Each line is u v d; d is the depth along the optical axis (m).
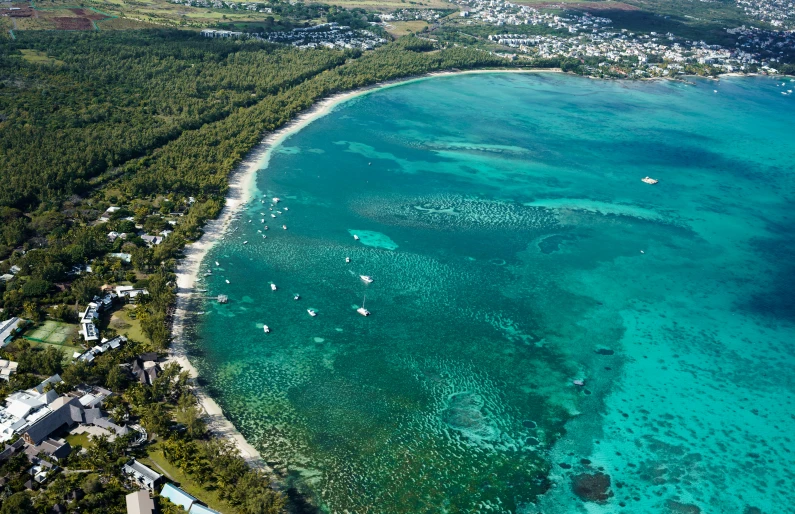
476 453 168.62
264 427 169.88
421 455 166.38
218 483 148.38
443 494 155.88
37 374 176.12
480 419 180.12
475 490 157.88
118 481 146.75
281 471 157.25
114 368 172.88
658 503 159.38
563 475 164.75
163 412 166.50
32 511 135.88
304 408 177.75
